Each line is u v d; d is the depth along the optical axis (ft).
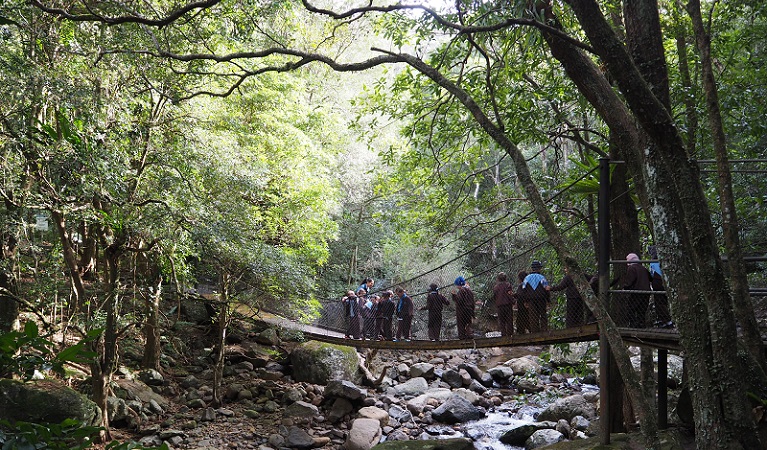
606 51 10.73
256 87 37.09
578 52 14.93
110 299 27.35
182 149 26.86
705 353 11.84
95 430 5.96
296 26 42.65
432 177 33.14
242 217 29.30
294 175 38.73
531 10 14.83
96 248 31.81
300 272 33.88
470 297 32.55
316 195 39.99
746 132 26.66
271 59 39.52
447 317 57.98
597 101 14.76
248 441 29.89
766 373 15.03
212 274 38.73
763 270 29.25
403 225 35.86
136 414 30.04
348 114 59.88
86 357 6.32
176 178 25.93
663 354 23.08
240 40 25.62
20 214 24.36
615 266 25.41
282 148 39.63
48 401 24.04
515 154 12.14
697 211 11.48
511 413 36.27
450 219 34.55
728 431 11.60
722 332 11.71
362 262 64.54
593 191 25.31
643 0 12.67
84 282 35.37
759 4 25.52
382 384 41.63
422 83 29.27
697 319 11.84
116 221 23.21
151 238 28.17
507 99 29.91
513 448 30.25
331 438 31.40
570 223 33.01
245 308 47.88
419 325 57.11
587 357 32.48
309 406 34.17
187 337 43.60
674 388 34.86
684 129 25.79
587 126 32.40
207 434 30.30
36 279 30.07
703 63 15.87
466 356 53.06
